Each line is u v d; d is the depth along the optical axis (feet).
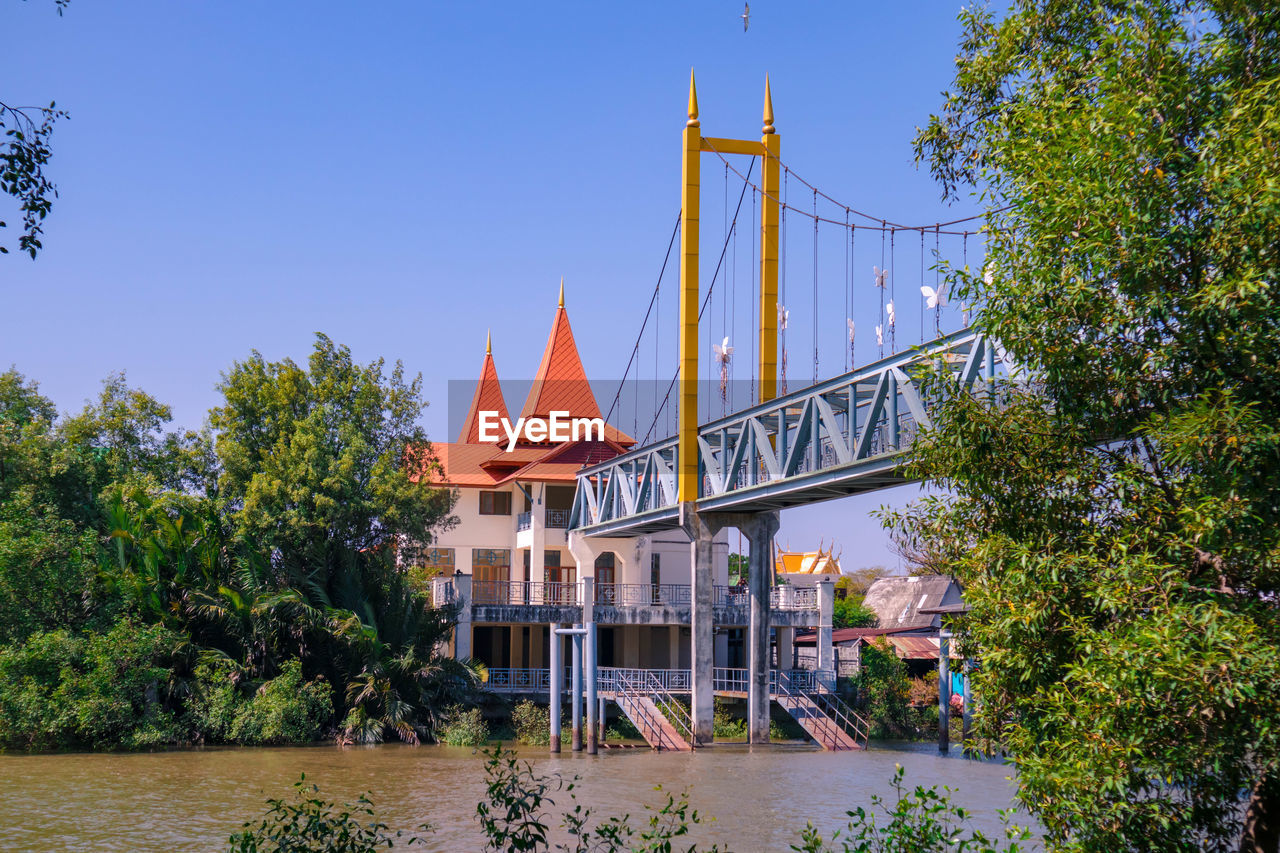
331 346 171.53
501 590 191.21
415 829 76.33
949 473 33.45
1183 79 28.76
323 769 111.24
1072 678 27.91
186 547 145.38
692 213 141.08
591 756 124.88
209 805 87.61
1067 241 29.12
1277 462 25.76
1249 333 25.91
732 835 75.31
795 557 294.46
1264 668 23.79
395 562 165.17
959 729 149.89
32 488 151.84
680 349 142.10
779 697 144.25
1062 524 31.35
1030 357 30.71
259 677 140.97
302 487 152.25
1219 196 26.63
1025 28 35.35
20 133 32.65
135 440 176.86
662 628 186.50
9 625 133.28
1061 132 29.58
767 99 143.84
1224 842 29.04
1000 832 72.79
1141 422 29.04
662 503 151.64
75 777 104.12
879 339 96.94
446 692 145.18
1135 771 26.53
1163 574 26.68
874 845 53.57
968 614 34.40
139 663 130.52
